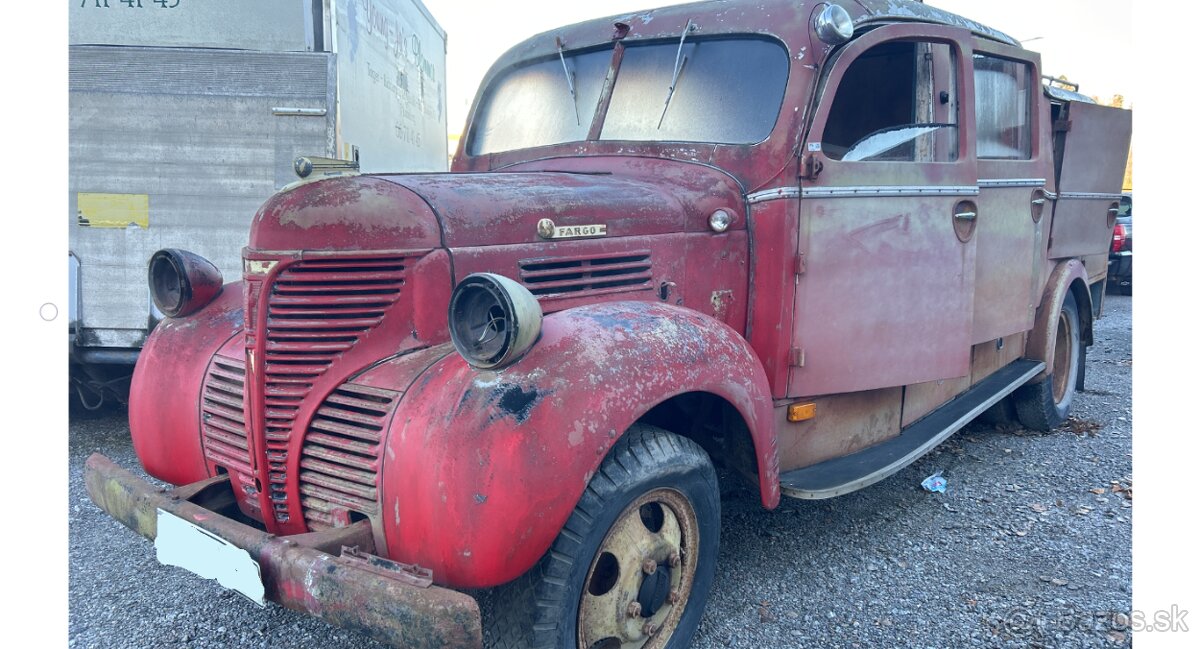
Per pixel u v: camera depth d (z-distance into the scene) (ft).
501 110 12.78
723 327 8.59
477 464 6.37
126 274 16.90
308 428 7.50
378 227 7.57
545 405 6.57
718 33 10.73
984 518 12.16
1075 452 15.30
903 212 10.70
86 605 9.87
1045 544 11.23
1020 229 13.65
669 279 9.33
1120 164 17.94
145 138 16.84
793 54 9.96
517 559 6.44
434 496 6.47
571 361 6.89
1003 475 14.06
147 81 16.79
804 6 10.18
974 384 14.17
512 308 6.49
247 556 6.68
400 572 6.32
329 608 6.35
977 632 9.00
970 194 11.47
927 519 12.14
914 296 10.98
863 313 10.49
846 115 11.57
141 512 7.80
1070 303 17.02
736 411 8.52
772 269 9.84
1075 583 10.08
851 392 11.04
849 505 12.68
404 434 6.81
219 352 8.93
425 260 7.64
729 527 11.79
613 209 8.97
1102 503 12.70
